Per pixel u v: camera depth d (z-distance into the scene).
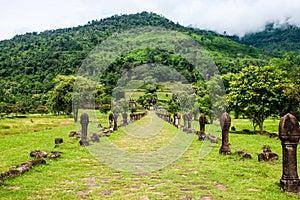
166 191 5.95
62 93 30.53
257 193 5.74
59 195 5.65
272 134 15.80
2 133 19.58
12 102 49.53
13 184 6.34
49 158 9.16
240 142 13.54
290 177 5.90
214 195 5.64
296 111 18.30
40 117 38.34
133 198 5.49
